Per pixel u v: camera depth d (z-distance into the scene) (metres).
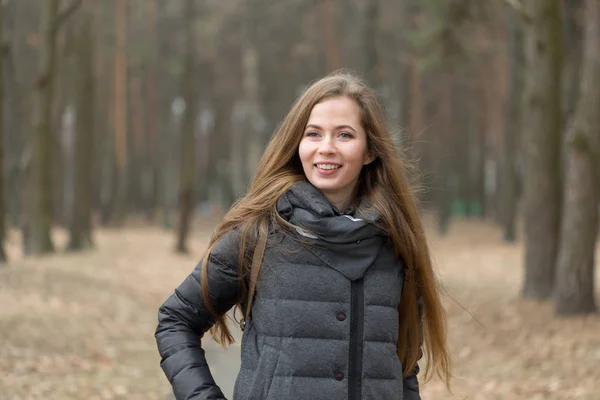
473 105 39.28
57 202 35.59
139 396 6.30
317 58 39.44
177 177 41.16
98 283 13.16
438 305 2.62
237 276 2.39
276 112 42.41
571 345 8.25
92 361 7.52
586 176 9.55
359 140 2.51
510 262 18.80
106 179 36.47
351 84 2.56
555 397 6.43
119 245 23.53
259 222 2.39
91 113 21.67
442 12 18.06
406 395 2.59
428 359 2.84
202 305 2.42
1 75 14.73
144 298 12.63
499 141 35.62
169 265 18.08
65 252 20.33
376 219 2.41
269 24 37.53
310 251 2.33
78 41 21.95
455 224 36.28
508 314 10.17
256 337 2.36
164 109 37.03
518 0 11.07
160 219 40.78
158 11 33.47
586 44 9.50
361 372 2.30
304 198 2.39
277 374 2.26
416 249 2.51
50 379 6.61
